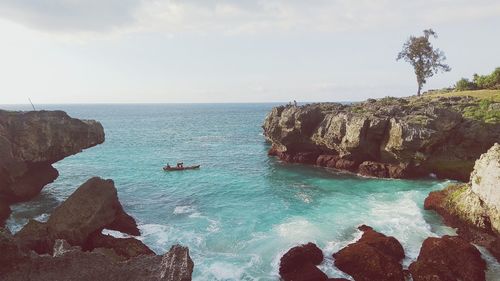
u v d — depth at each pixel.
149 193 44.56
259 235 30.12
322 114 63.44
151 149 84.44
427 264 23.88
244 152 78.62
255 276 23.94
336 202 39.03
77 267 17.44
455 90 92.00
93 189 30.69
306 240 28.72
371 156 53.97
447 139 50.12
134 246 26.34
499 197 28.11
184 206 39.06
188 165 62.09
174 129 139.88
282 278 23.75
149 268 17.59
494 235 28.72
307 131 62.81
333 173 54.94
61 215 27.53
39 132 37.28
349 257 24.89
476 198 31.00
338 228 31.08
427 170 50.22
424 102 67.31
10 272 16.53
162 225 33.06
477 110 57.12
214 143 95.56
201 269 24.58
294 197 41.81
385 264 23.91
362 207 36.81
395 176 49.91
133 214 36.34
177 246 18.53
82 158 71.38
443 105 62.44
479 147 48.44
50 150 38.59
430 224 32.09
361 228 30.56
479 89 87.25
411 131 48.12
